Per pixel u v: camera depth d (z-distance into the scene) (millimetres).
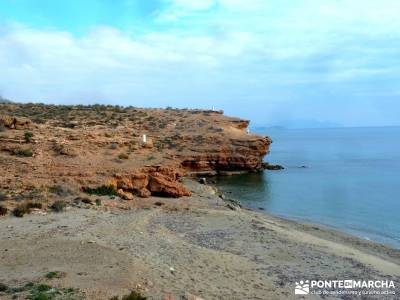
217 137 76312
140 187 40094
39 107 81438
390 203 47688
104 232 24484
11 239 21406
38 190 33094
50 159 39438
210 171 71062
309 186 61250
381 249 28281
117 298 13539
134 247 21719
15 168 36250
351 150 142250
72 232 23594
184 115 93812
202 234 26984
